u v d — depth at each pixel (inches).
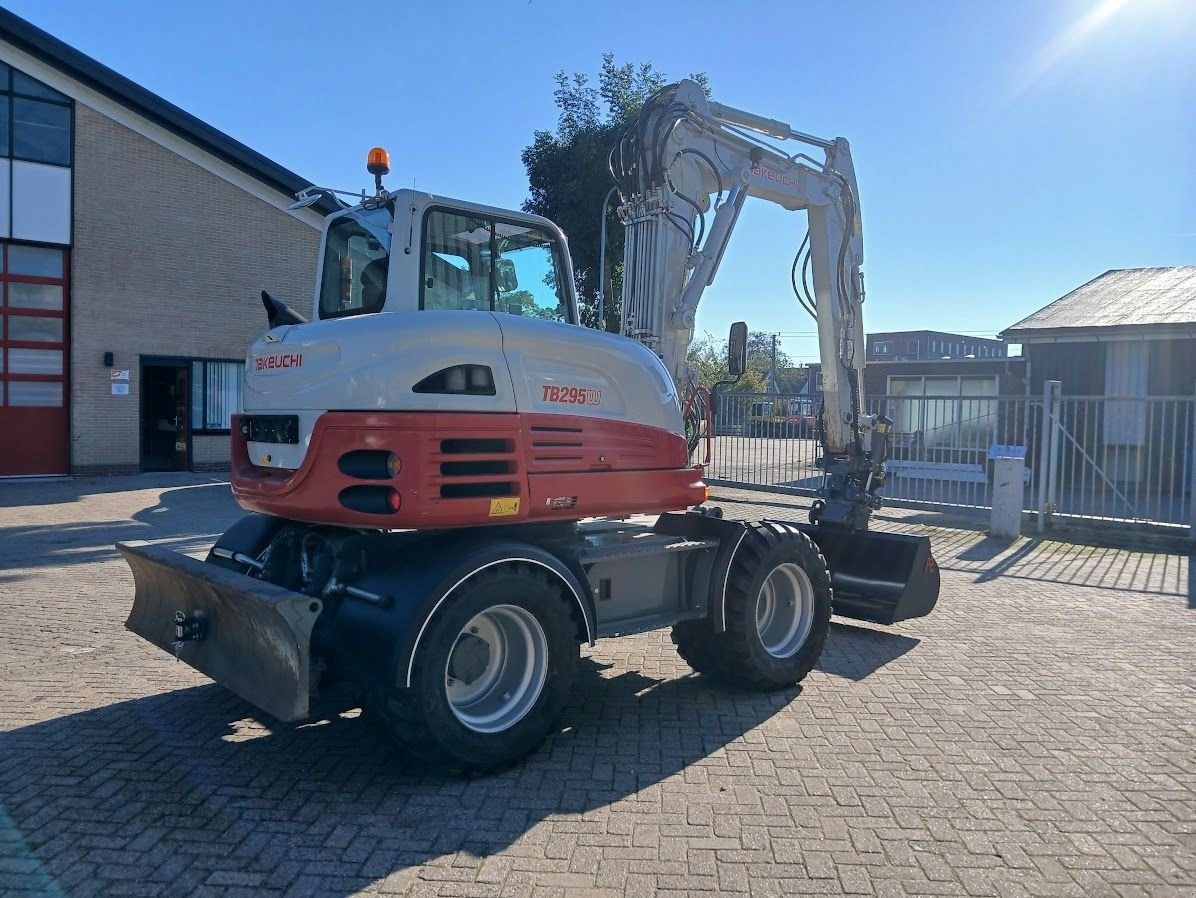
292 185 777.6
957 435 561.0
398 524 164.2
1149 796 164.9
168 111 713.0
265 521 216.5
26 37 646.5
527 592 173.6
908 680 236.1
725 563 215.3
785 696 222.1
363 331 170.4
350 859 138.9
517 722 173.3
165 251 727.7
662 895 130.1
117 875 133.3
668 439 211.8
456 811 155.9
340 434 168.9
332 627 171.6
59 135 676.7
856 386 310.3
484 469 173.8
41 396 684.7
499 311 202.5
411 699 159.2
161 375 745.6
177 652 193.2
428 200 188.2
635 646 268.8
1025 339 737.6
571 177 812.6
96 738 187.2
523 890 130.7
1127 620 304.8
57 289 687.1
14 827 147.9
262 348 196.5
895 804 160.4
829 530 298.2
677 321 248.1
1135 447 587.2
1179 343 682.2
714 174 261.3
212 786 164.9
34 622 276.7
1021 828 151.9
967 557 425.1
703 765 177.5
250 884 131.3
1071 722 203.9
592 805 159.0
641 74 850.1
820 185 296.0
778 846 144.6
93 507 540.1
